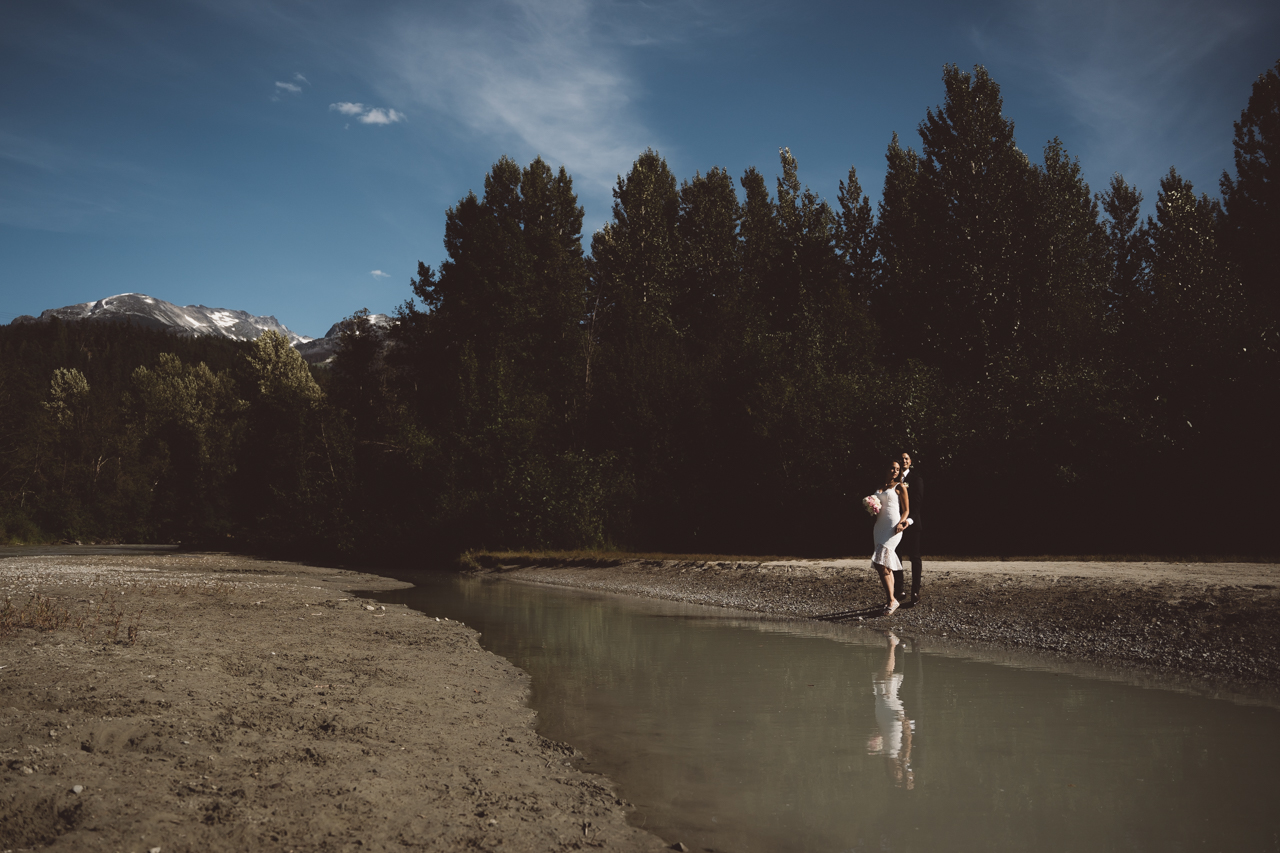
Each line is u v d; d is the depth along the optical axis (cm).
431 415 4116
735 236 4372
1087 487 2047
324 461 3984
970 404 2472
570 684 686
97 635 802
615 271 4256
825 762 452
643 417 3269
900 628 1019
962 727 522
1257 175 3431
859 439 2572
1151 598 902
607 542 2891
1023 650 840
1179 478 1928
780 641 930
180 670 636
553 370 3922
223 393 8788
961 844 330
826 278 3972
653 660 804
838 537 2594
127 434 8712
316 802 366
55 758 397
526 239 4472
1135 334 2228
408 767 432
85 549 4825
